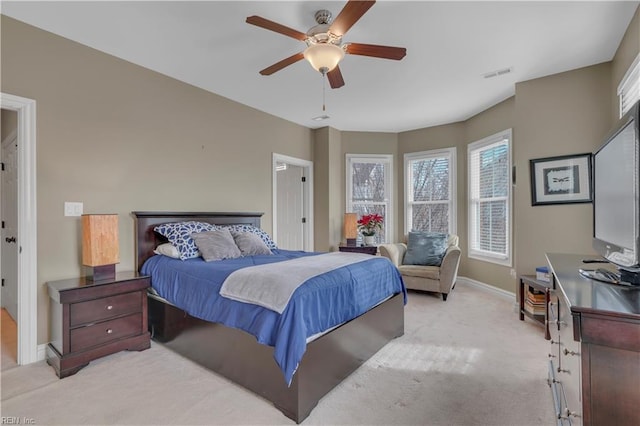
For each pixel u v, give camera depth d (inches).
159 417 68.0
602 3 83.8
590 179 119.0
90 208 106.2
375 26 93.2
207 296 87.0
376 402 73.7
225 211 151.8
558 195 126.0
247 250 124.0
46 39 96.5
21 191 92.9
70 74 101.7
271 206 176.7
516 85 135.6
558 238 126.6
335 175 207.5
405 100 157.3
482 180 179.6
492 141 166.7
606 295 43.3
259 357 74.8
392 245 181.6
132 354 98.0
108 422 66.4
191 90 137.6
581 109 121.2
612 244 57.4
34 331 93.2
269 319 70.6
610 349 36.2
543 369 88.2
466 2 82.7
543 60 115.4
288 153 188.9
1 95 88.3
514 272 154.7
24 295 92.3
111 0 82.2
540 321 117.0
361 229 202.4
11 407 71.3
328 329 78.2
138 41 102.7
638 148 42.7
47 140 96.7
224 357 83.4
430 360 94.3
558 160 125.4
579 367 39.3
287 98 154.5
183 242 111.8
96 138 107.7
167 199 128.6
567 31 96.7
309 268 86.4
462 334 114.2
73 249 102.0
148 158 122.3
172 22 92.1
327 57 81.2
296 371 66.9
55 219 98.2
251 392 77.1
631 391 35.3
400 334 113.1
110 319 94.0
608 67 116.0
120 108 114.0
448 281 156.4
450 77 130.2
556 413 63.6
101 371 87.5
